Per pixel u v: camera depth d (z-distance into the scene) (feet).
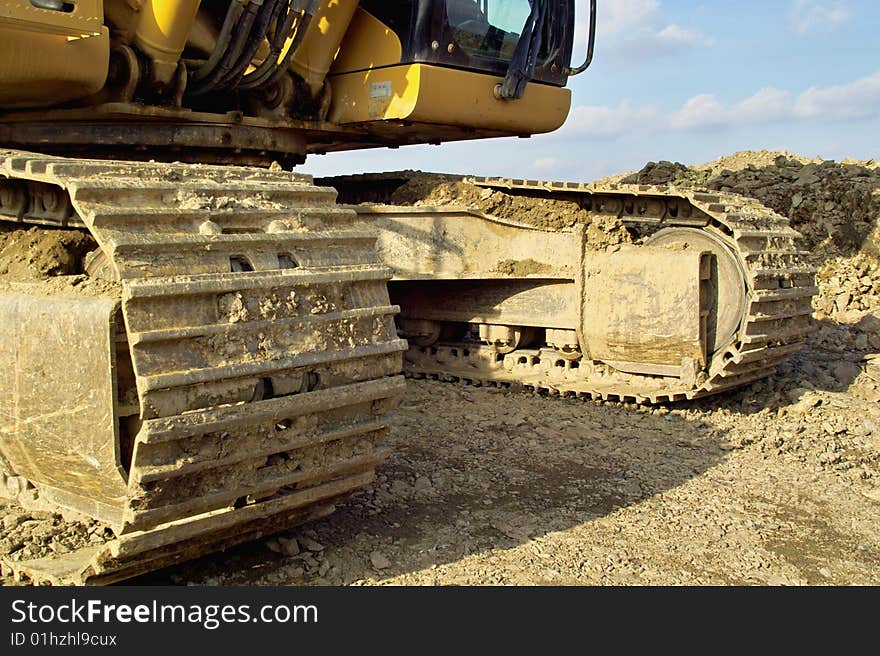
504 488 22.30
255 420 14.75
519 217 31.24
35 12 20.26
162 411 13.69
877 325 38.60
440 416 28.53
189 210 15.06
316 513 17.92
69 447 15.29
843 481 23.67
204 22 25.95
